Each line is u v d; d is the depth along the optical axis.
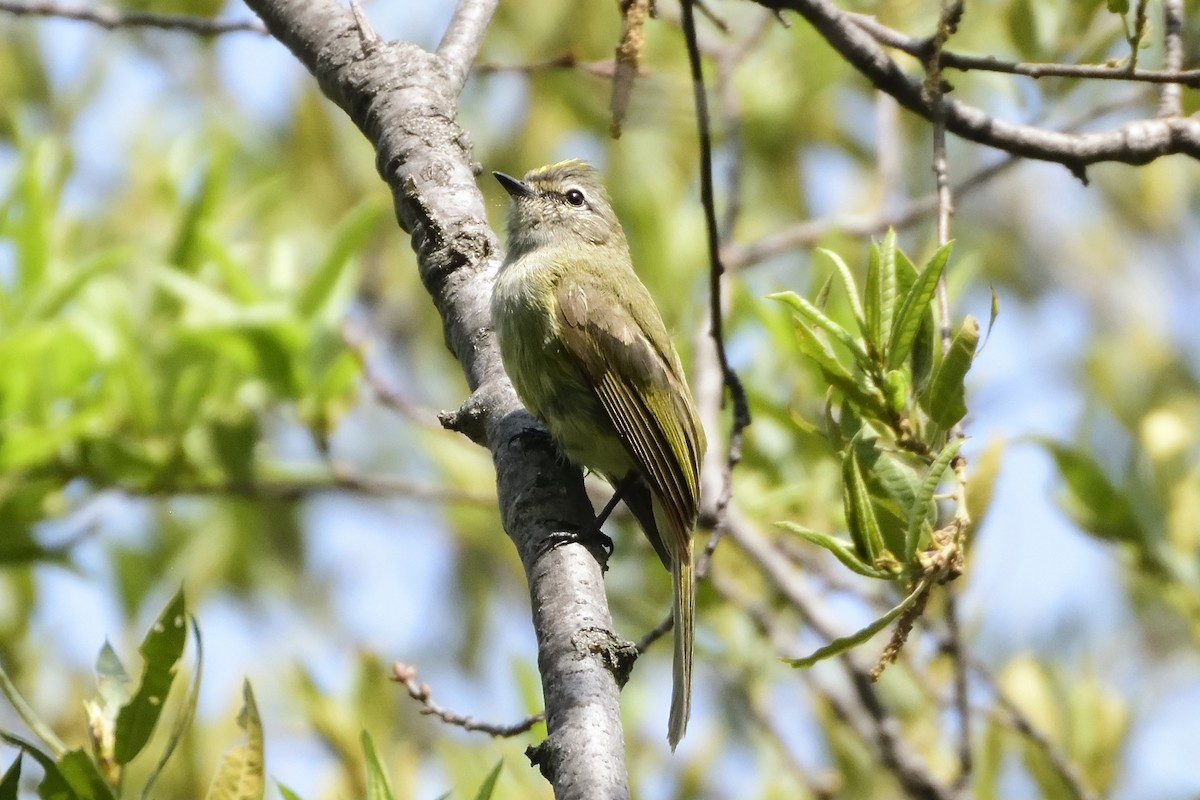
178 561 14.10
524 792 8.90
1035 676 10.52
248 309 10.90
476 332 7.78
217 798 6.08
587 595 6.32
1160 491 10.45
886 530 6.17
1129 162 8.09
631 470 8.89
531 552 6.65
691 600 7.53
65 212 13.24
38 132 14.41
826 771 11.00
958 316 11.02
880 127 12.54
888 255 6.57
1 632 11.09
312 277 11.17
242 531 14.87
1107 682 11.27
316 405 11.16
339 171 15.09
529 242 9.85
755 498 10.90
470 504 12.12
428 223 7.89
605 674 5.87
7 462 10.44
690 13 7.00
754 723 11.16
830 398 6.66
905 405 6.51
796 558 10.76
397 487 11.30
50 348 10.62
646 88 13.05
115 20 9.30
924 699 10.45
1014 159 11.13
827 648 5.82
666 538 8.66
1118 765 10.10
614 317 8.67
